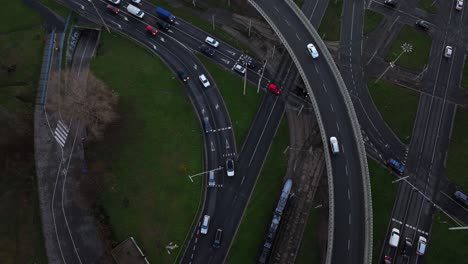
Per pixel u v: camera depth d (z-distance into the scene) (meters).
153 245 93.06
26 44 116.75
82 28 119.50
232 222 95.06
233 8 121.06
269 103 107.81
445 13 119.62
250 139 103.94
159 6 121.44
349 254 80.94
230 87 110.38
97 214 96.12
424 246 89.75
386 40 115.75
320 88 95.75
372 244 87.19
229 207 96.62
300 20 103.81
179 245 93.00
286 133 103.94
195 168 100.62
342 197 85.62
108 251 92.81
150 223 95.25
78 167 102.00
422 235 92.62
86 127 105.75
